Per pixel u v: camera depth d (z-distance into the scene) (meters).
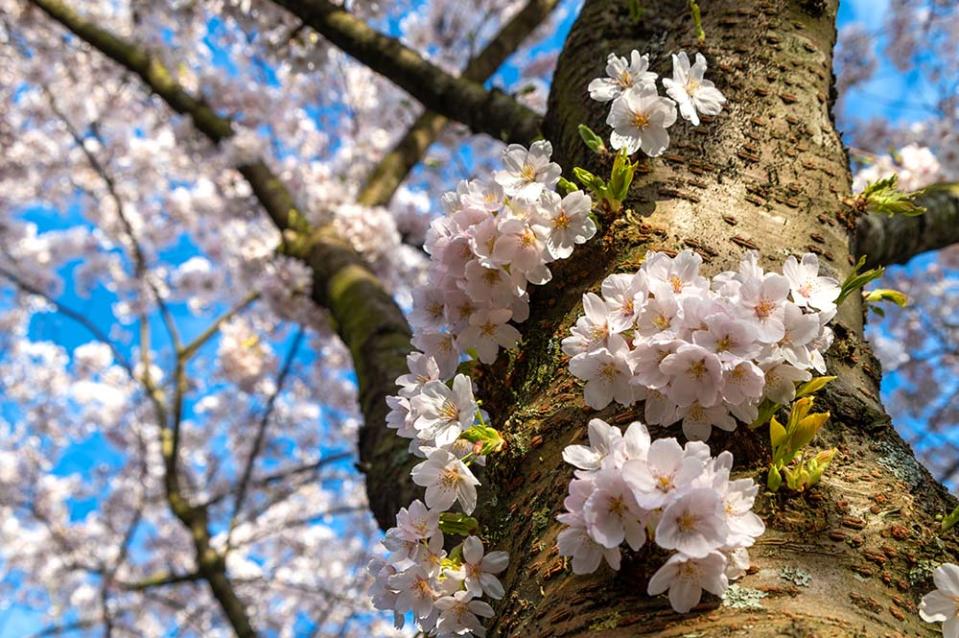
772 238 0.84
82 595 4.08
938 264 3.26
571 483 0.68
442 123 2.87
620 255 0.83
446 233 0.81
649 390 0.73
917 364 3.45
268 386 4.05
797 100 0.92
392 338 1.48
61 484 4.34
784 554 0.70
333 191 2.59
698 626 0.66
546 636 0.70
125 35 3.34
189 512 2.88
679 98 0.81
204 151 2.92
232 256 3.11
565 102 1.04
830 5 1.00
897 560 0.71
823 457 0.72
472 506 0.75
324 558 4.23
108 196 3.93
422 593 0.75
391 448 1.15
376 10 1.86
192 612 4.06
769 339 0.70
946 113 3.26
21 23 3.34
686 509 0.64
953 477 3.22
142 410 4.29
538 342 0.83
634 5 1.07
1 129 3.73
